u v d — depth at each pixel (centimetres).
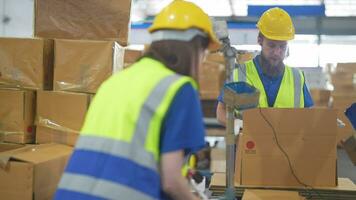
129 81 113
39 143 239
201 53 123
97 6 241
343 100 467
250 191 177
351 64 468
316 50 601
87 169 108
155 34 118
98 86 231
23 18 393
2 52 239
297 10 580
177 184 105
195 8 120
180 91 107
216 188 179
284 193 174
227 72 167
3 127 237
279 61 228
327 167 185
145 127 105
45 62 238
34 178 186
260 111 185
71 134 233
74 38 244
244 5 588
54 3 244
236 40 596
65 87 236
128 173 104
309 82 517
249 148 186
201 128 109
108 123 110
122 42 240
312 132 184
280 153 185
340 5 586
